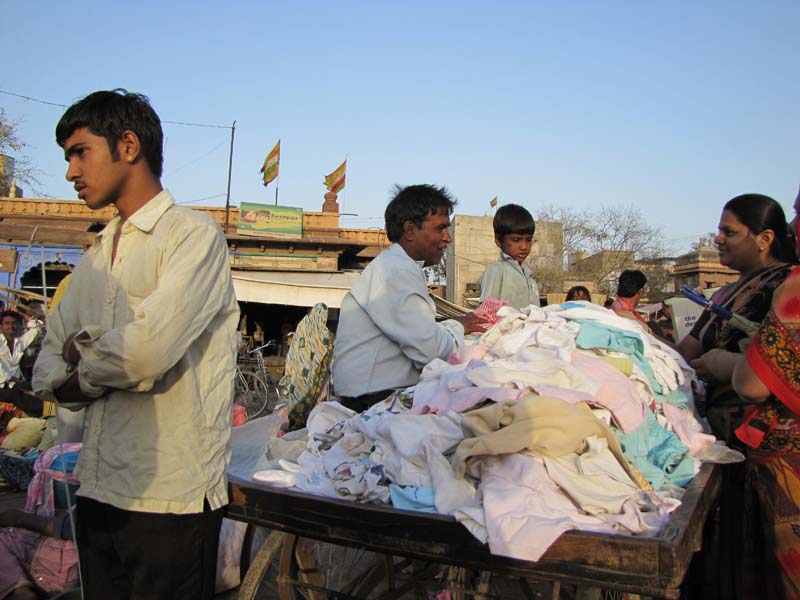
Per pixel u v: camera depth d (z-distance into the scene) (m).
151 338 1.66
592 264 32.03
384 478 1.86
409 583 2.54
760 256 2.70
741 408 2.56
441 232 3.00
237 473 2.30
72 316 1.96
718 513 2.72
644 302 31.16
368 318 2.92
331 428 2.30
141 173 1.88
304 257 18.52
